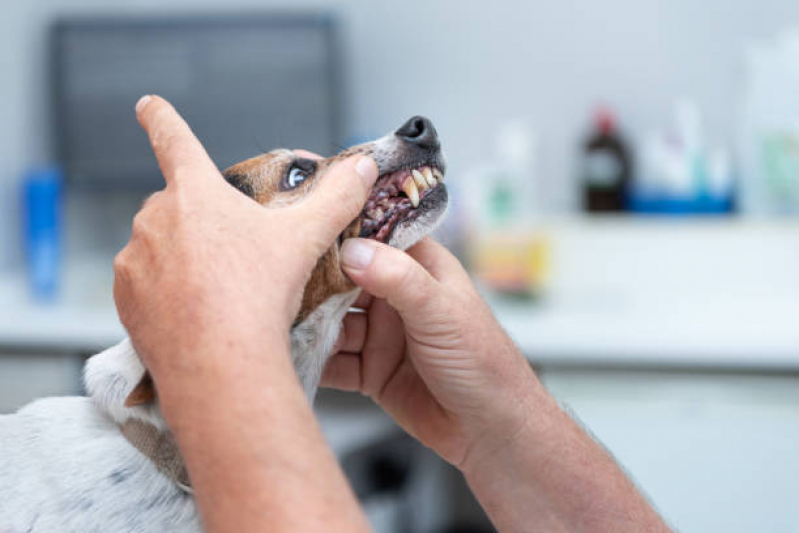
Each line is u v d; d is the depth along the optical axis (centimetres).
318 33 191
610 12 191
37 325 157
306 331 76
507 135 181
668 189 174
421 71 201
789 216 168
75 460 66
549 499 74
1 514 64
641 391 143
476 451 76
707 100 189
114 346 74
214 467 42
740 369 140
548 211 199
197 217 49
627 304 165
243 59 192
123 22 191
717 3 186
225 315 45
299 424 43
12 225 196
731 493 141
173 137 55
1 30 188
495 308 165
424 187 82
